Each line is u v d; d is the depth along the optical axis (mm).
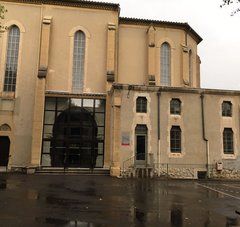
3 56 29812
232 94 26953
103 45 31312
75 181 20953
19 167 27969
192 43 36500
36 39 30594
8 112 29141
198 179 24812
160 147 25141
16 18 30625
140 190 17766
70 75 30281
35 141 27328
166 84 33406
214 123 26266
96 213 11297
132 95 25562
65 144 28891
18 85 29641
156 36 33969
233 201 14852
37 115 27797
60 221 9906
